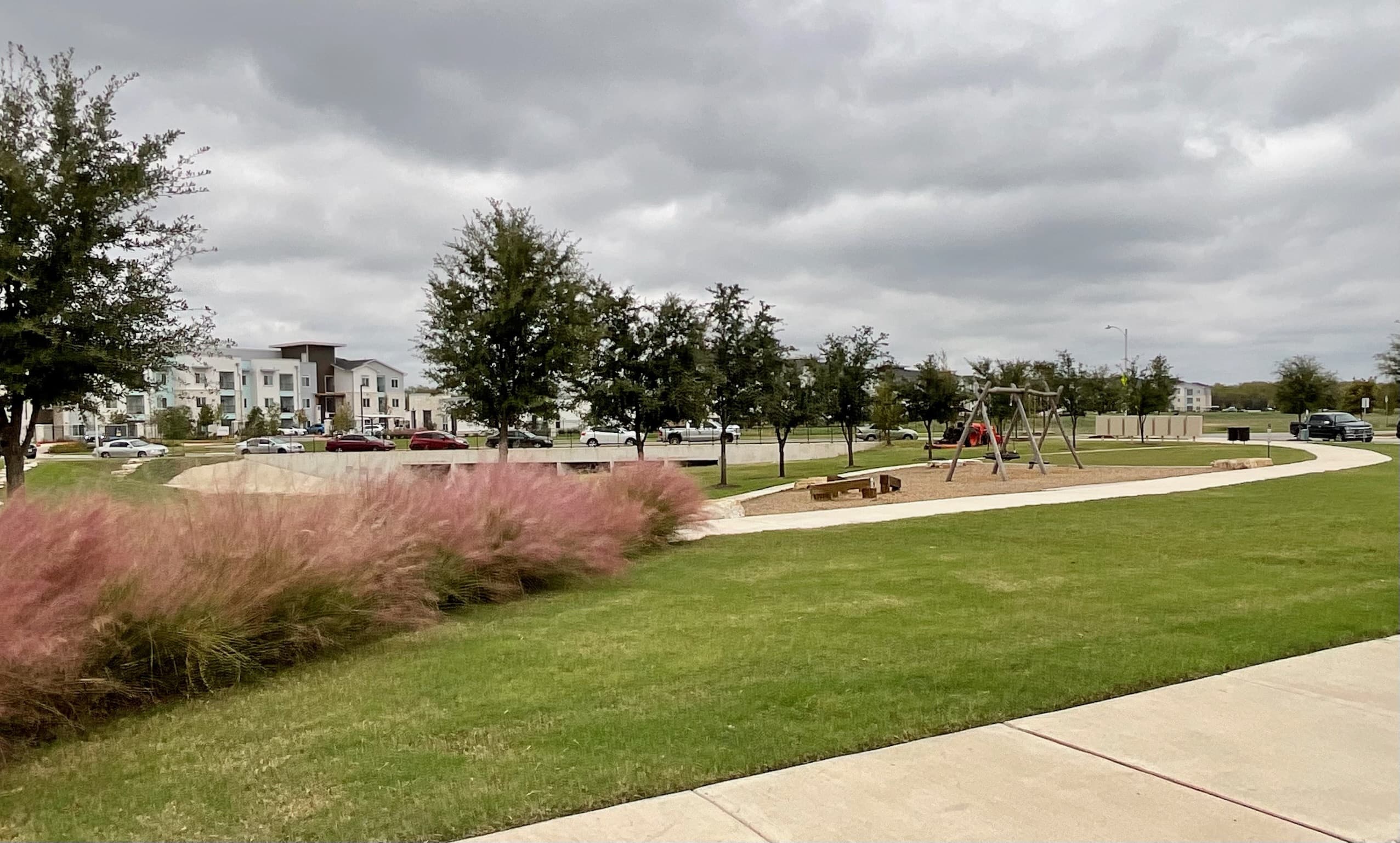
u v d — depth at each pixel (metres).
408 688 5.90
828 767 4.34
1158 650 6.27
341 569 6.89
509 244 20.27
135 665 5.71
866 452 46.03
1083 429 71.81
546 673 6.18
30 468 30.70
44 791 4.30
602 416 24.94
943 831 3.66
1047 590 8.66
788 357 28.16
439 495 9.14
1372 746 4.53
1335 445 39.31
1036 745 4.58
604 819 3.84
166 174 12.61
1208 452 35.81
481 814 3.90
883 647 6.58
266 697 5.79
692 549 12.20
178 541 6.54
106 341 12.28
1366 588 8.45
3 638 4.64
